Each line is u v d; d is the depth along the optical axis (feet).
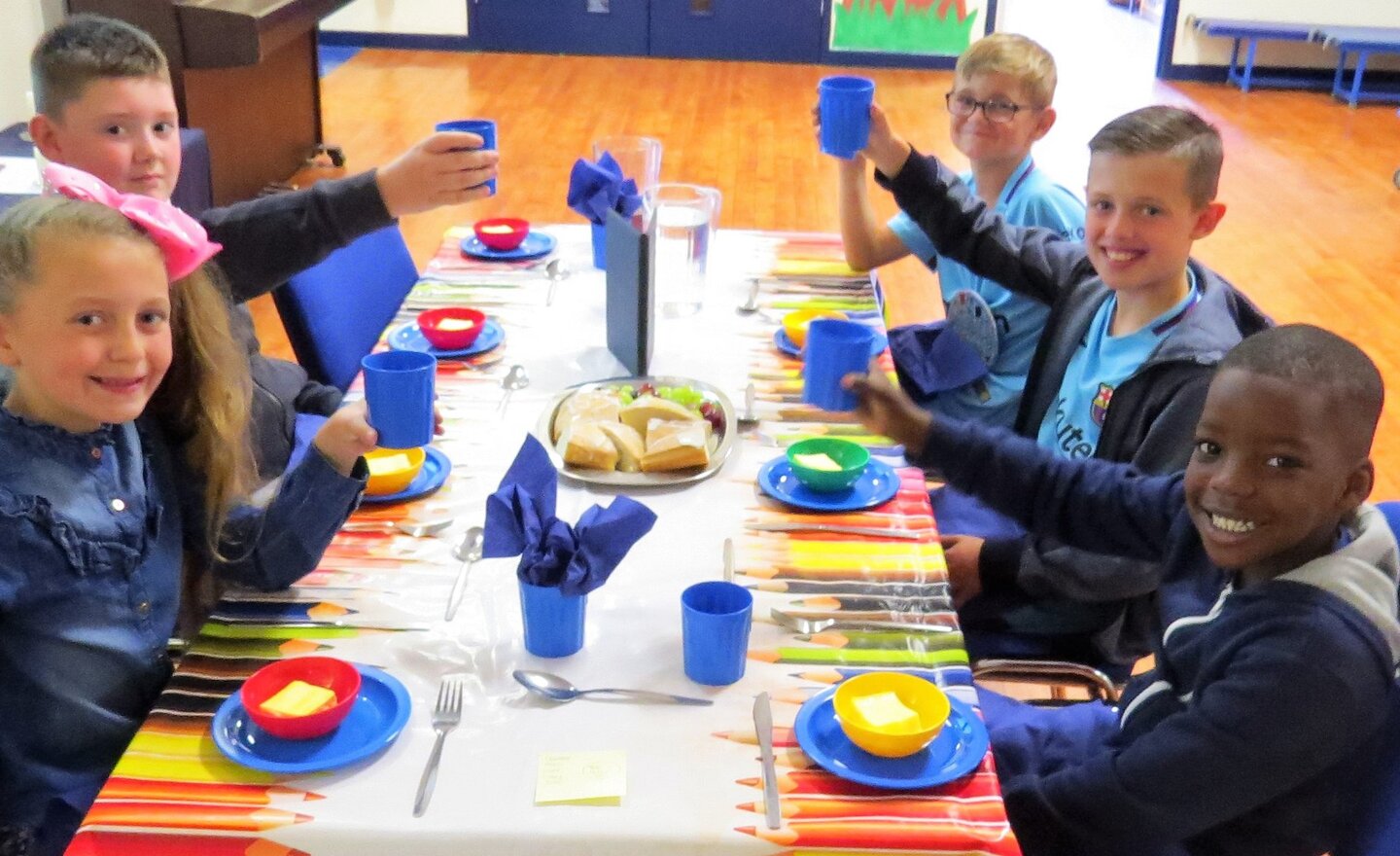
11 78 15.15
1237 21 25.59
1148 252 6.30
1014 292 7.68
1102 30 31.24
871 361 6.11
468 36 26.99
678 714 4.29
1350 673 4.01
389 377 4.69
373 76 24.53
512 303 7.82
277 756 4.02
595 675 4.48
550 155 19.48
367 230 6.61
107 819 3.77
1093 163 6.44
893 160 7.57
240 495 5.12
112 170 6.50
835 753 4.12
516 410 6.40
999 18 26.30
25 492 4.42
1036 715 5.52
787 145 20.51
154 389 4.57
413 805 3.84
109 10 13.66
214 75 15.17
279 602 4.88
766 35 26.76
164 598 4.88
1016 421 7.41
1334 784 4.33
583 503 5.57
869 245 8.60
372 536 5.32
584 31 26.86
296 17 15.15
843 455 5.89
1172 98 24.66
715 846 3.77
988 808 3.90
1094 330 6.84
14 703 4.51
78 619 4.55
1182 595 5.14
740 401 6.62
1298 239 16.90
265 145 17.25
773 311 7.84
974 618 6.68
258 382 6.91
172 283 4.82
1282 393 4.10
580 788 3.92
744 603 4.45
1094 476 5.55
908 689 4.31
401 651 4.59
